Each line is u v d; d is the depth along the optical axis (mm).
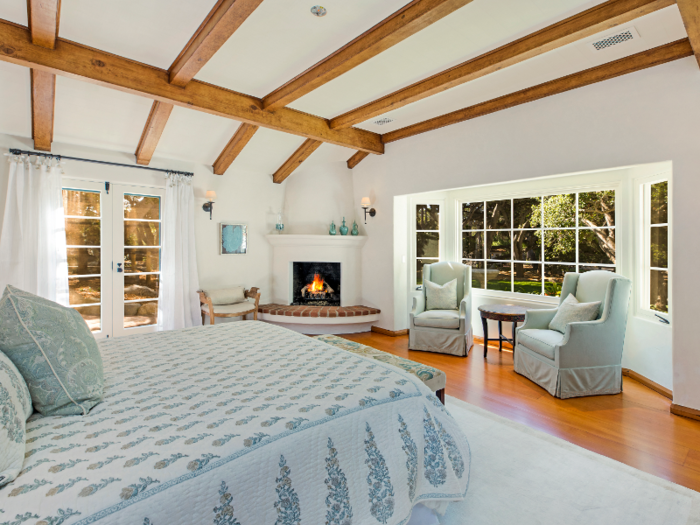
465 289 4848
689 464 2291
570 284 3928
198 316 5281
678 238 2945
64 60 2936
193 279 5270
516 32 2795
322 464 1362
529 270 4785
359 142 5074
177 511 1040
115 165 4715
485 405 3141
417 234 5664
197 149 5082
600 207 4141
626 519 1824
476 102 4141
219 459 1172
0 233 4027
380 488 1477
